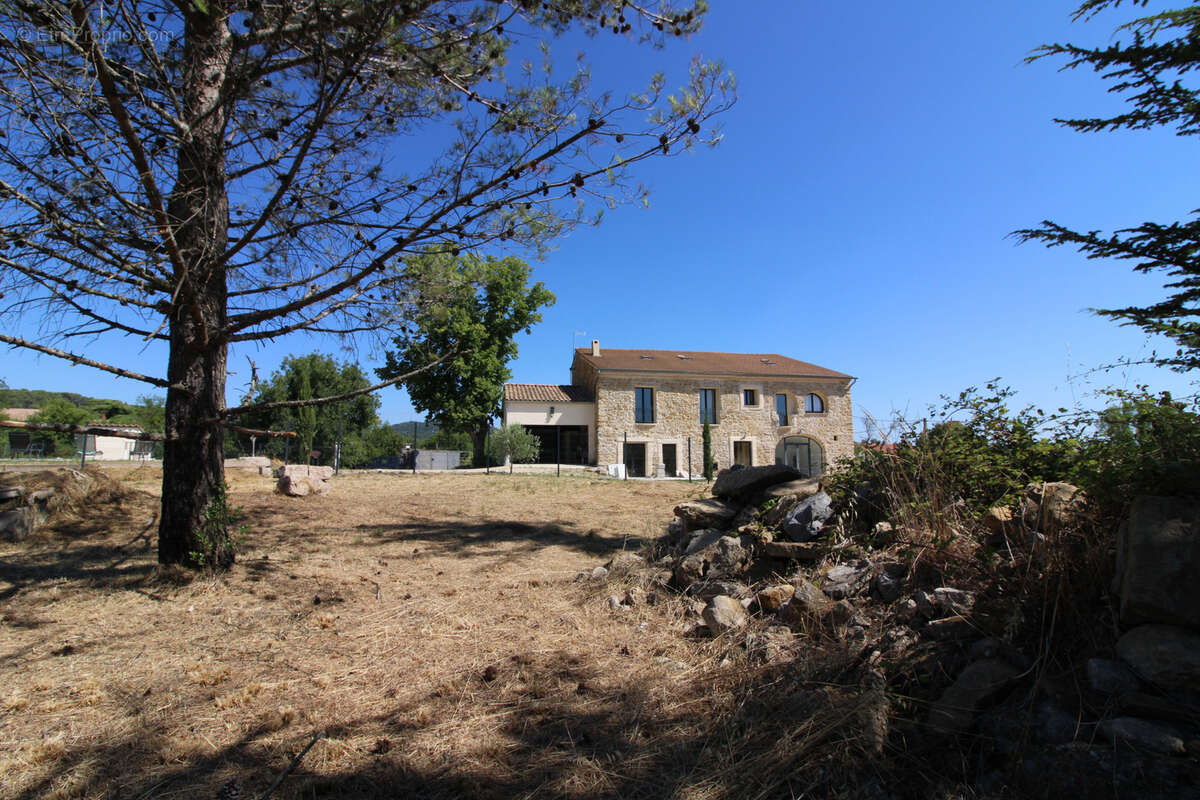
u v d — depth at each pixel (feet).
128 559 19.26
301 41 13.15
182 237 15.49
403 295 18.21
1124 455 9.63
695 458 101.45
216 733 8.94
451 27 14.87
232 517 18.01
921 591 10.36
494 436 92.53
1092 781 6.39
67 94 11.37
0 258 11.98
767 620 12.09
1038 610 8.77
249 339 17.16
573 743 8.64
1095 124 9.34
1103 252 8.85
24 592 15.52
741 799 7.14
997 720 7.56
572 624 13.88
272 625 13.84
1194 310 8.36
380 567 20.06
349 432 120.67
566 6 15.21
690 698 9.84
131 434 15.67
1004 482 12.44
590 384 107.34
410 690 10.48
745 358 120.37
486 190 14.10
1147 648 7.30
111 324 15.24
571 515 33.68
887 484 14.01
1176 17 8.00
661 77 13.43
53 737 8.71
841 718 8.05
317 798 7.39
